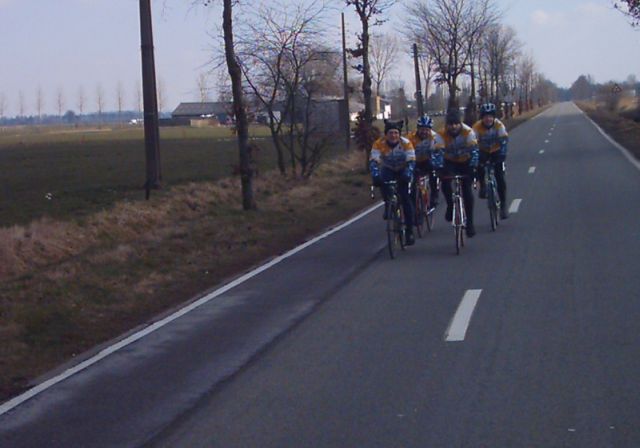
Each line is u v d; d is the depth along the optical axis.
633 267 11.31
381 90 77.00
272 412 6.54
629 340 7.96
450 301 9.97
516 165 29.95
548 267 11.67
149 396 7.14
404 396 6.71
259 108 29.11
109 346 8.98
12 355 8.85
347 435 5.94
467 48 49.19
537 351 7.76
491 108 15.05
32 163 38.41
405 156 13.23
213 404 6.82
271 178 26.28
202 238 16.17
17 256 14.17
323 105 37.38
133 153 45.84
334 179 28.33
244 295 11.18
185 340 9.00
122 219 18.09
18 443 6.20
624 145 37.75
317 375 7.43
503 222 16.23
